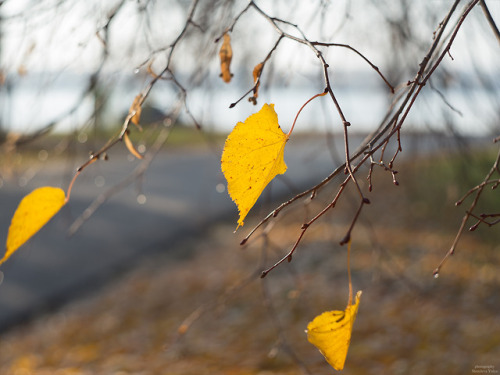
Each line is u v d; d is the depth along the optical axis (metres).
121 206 10.80
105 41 1.75
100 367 4.89
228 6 2.43
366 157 0.96
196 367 4.61
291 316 5.44
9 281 7.21
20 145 2.16
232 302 6.03
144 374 4.59
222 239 8.75
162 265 7.80
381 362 4.30
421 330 4.75
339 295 5.75
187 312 5.98
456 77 3.21
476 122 3.29
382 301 5.52
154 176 13.75
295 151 15.48
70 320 6.17
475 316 4.83
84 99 2.13
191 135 17.03
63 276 7.43
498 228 6.45
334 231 7.85
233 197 0.90
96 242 8.73
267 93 2.57
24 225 1.00
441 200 7.44
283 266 6.86
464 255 6.41
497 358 4.03
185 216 10.11
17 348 5.64
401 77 3.25
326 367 4.35
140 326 5.75
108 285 7.20
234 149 0.91
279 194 10.95
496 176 5.47
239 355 4.77
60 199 1.03
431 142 3.66
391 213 8.41
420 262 6.39
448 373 3.96
